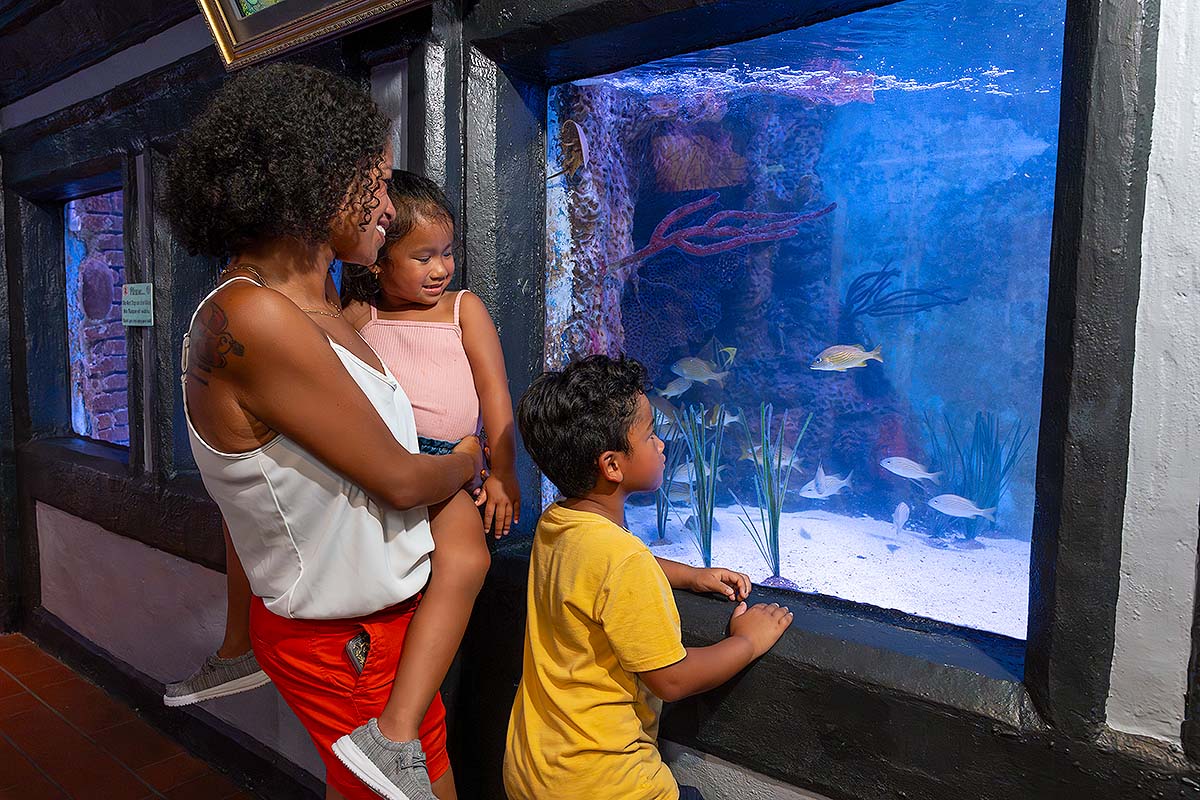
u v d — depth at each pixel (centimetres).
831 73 205
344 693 111
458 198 160
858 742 114
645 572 111
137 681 275
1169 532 91
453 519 122
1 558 340
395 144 172
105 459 303
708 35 141
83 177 288
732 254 273
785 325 275
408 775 102
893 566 181
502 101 161
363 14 156
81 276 346
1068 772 97
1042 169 231
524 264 171
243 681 142
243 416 100
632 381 117
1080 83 91
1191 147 86
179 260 252
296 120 97
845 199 265
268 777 224
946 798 107
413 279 132
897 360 259
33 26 276
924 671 110
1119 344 90
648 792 114
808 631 123
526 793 119
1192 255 87
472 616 164
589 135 191
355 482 103
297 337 95
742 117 255
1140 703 94
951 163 247
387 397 111
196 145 101
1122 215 89
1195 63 86
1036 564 100
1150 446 91
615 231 209
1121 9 87
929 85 219
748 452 232
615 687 115
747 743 126
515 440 153
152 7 235
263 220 100
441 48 157
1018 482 216
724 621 130
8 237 328
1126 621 94
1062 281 94
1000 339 242
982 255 245
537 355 177
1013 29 176
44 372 338
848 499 241
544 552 124
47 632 326
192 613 250
